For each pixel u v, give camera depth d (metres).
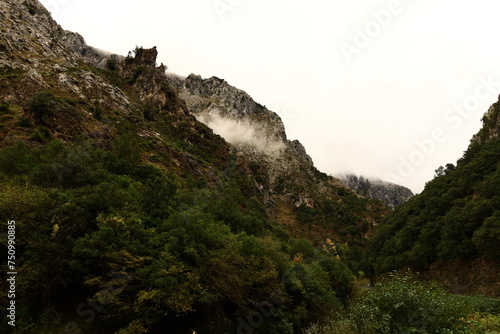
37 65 60.12
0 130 33.19
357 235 131.62
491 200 44.31
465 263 44.06
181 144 75.94
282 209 149.75
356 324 12.98
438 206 58.78
